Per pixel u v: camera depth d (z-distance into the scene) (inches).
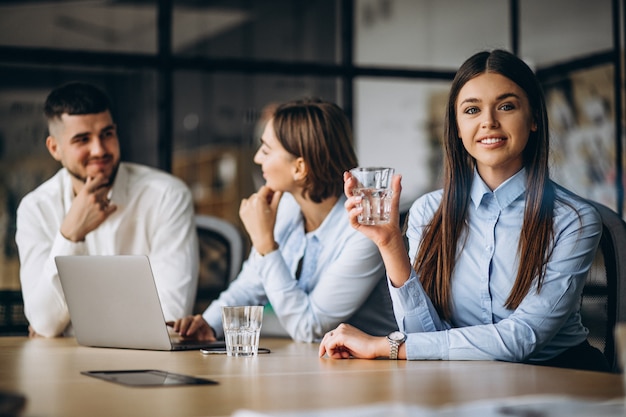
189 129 221.9
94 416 48.2
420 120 227.1
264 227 106.2
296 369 71.8
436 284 95.1
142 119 211.9
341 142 111.6
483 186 93.4
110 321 92.7
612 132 210.4
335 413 47.4
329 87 223.0
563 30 218.1
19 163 211.6
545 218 90.0
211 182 228.4
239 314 83.2
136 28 214.4
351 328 82.4
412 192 226.5
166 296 124.7
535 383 62.6
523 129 91.4
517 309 86.3
